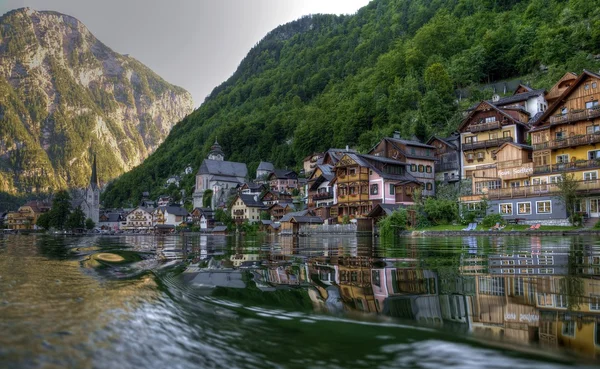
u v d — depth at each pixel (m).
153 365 3.13
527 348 3.69
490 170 61.06
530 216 43.91
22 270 8.50
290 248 21.23
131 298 5.52
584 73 46.47
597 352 3.58
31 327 3.74
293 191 115.62
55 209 131.00
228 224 112.56
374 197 65.56
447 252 15.35
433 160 71.88
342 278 8.29
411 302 5.78
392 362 3.42
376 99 124.62
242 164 166.25
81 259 11.77
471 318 4.86
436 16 153.50
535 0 120.69
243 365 3.30
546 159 48.12
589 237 28.61
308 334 4.25
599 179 39.59
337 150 92.75
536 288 6.71
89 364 2.97
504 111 66.81
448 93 103.12
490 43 110.88
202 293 6.55
